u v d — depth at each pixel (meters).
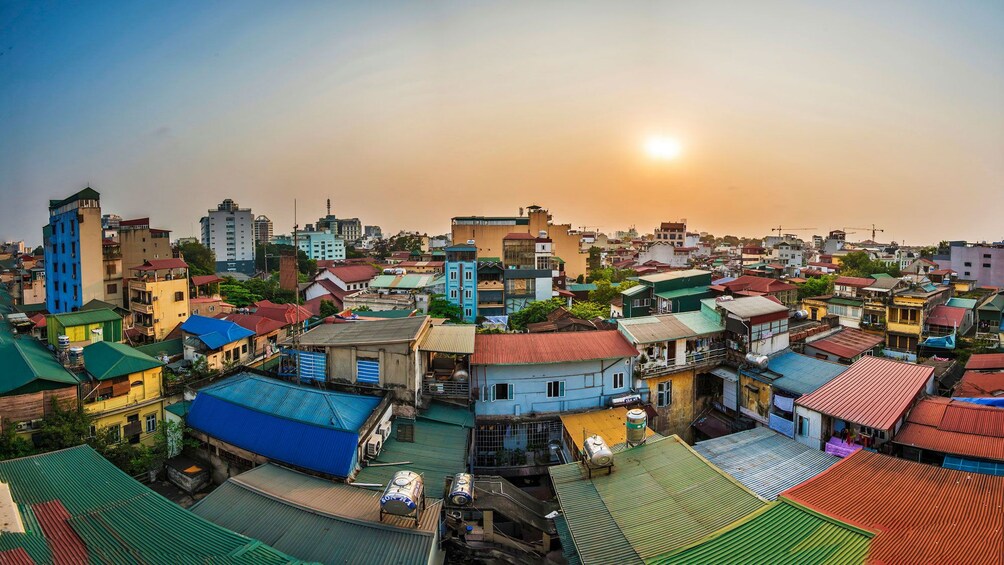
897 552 14.31
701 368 34.38
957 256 94.56
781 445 26.27
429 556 16.58
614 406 31.78
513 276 76.75
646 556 15.20
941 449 21.34
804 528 14.95
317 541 17.16
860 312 55.19
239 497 19.72
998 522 15.45
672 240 193.62
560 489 19.61
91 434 27.05
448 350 29.53
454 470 23.59
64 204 58.59
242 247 156.62
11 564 11.73
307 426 23.92
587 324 49.56
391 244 194.00
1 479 17.00
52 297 61.22
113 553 13.41
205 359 35.88
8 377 26.52
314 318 57.97
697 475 19.30
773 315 34.72
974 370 37.31
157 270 51.22
